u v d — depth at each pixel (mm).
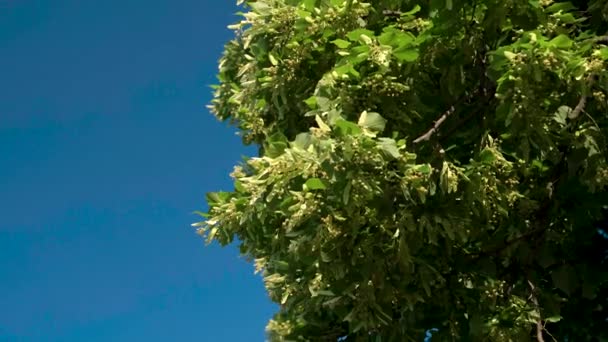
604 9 7422
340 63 6867
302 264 8977
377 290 7488
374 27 7660
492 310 7852
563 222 8078
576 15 8078
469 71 7789
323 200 6715
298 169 6578
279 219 8742
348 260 7156
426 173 6559
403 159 6430
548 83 6598
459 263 7934
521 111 6586
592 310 8633
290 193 6824
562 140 7367
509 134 7324
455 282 7949
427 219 6738
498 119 6801
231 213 8922
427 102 7625
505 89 6543
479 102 7680
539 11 6984
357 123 6836
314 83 8164
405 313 8141
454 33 7109
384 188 6535
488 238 8008
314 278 8539
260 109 9547
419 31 7609
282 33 8156
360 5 7348
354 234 6777
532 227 7941
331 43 7777
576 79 6535
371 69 6934
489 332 7738
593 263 7965
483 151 6910
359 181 6160
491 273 7887
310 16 7465
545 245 7996
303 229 7305
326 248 7047
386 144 6188
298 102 8477
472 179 6887
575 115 6871
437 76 7941
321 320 9828
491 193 7066
